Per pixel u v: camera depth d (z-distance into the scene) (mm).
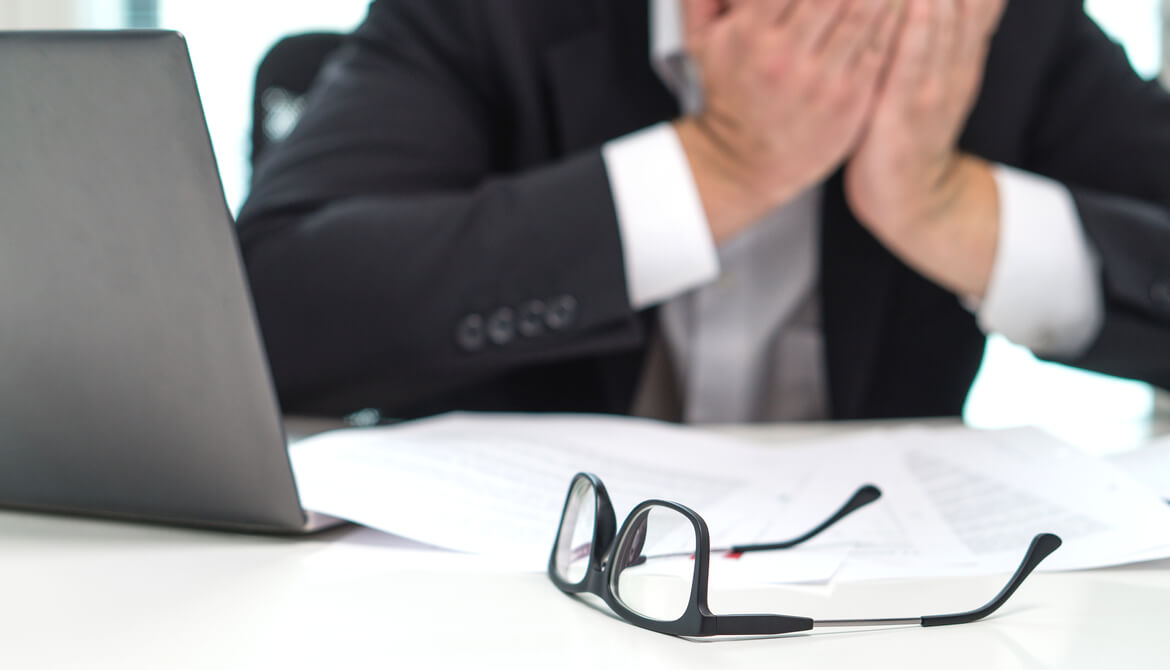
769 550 512
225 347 482
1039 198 1020
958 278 1020
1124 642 378
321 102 1118
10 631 378
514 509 541
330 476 571
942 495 589
